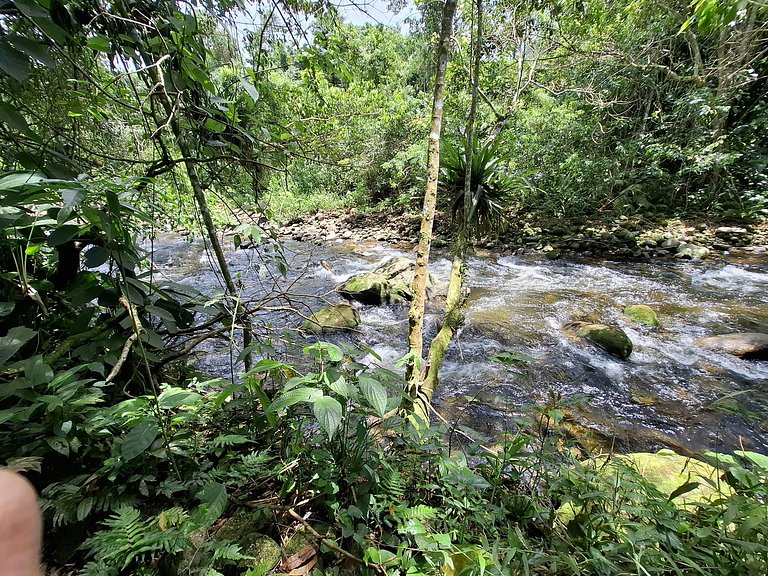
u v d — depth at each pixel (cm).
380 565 83
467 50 386
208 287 419
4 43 83
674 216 642
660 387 261
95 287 123
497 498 116
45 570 85
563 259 572
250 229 150
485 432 215
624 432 215
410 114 673
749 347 292
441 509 108
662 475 142
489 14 377
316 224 882
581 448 188
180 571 82
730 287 429
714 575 82
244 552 94
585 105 668
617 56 542
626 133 715
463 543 94
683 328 346
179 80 142
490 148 325
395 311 422
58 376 91
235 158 154
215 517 84
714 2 158
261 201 216
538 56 430
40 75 121
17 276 122
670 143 602
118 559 75
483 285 487
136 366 129
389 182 871
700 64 586
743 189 603
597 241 597
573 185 671
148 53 135
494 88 498
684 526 94
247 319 165
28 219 105
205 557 86
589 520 99
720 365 284
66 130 139
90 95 126
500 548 90
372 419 152
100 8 125
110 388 133
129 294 120
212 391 161
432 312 407
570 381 271
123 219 123
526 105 659
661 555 81
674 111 611
